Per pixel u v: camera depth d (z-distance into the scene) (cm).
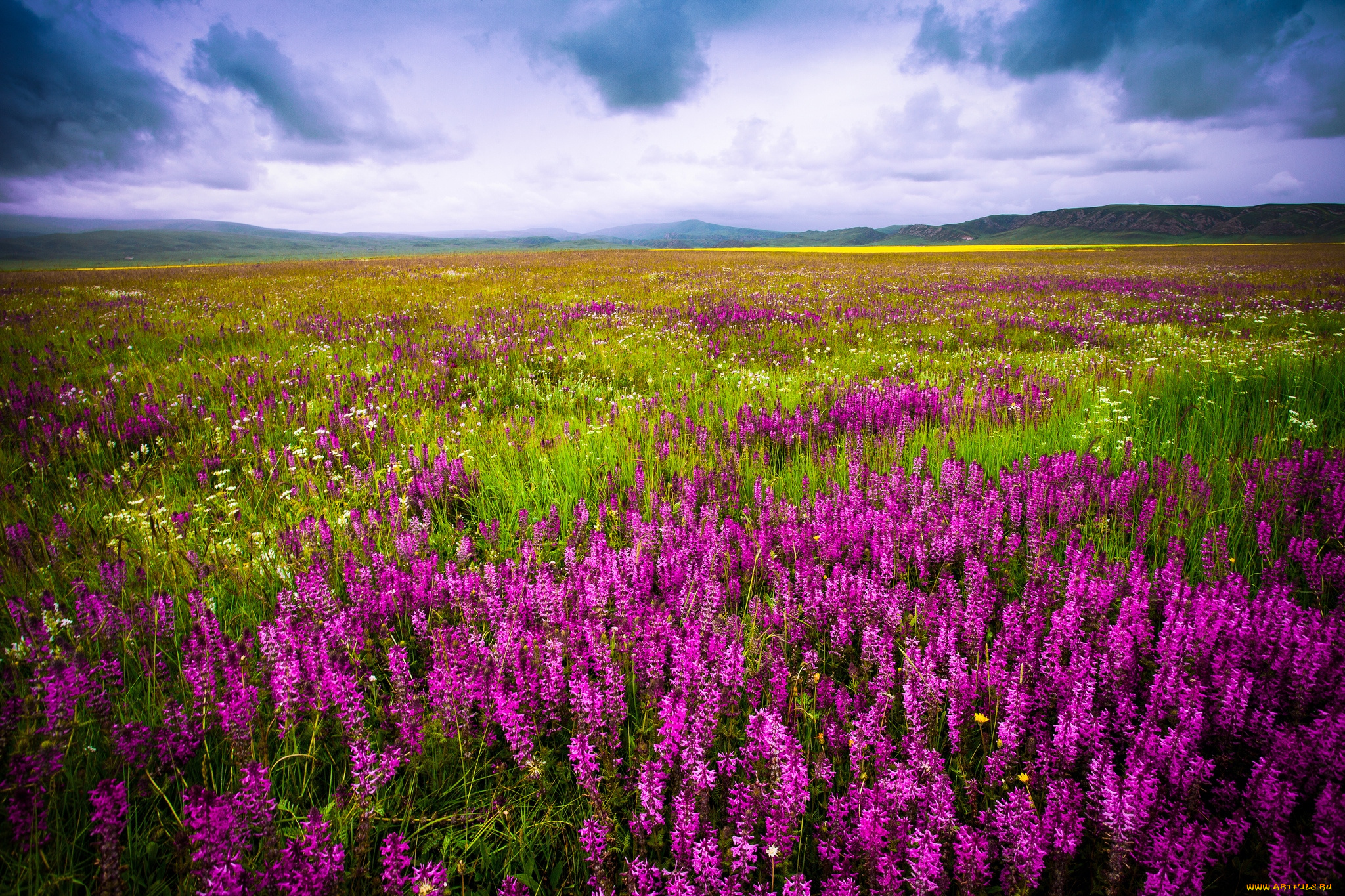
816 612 290
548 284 2195
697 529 357
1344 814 163
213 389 689
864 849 180
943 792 185
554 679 239
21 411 577
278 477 469
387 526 389
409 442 549
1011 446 515
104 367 799
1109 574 296
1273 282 2291
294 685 226
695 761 198
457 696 228
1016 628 258
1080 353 952
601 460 505
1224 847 176
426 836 202
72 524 382
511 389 770
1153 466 451
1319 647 218
